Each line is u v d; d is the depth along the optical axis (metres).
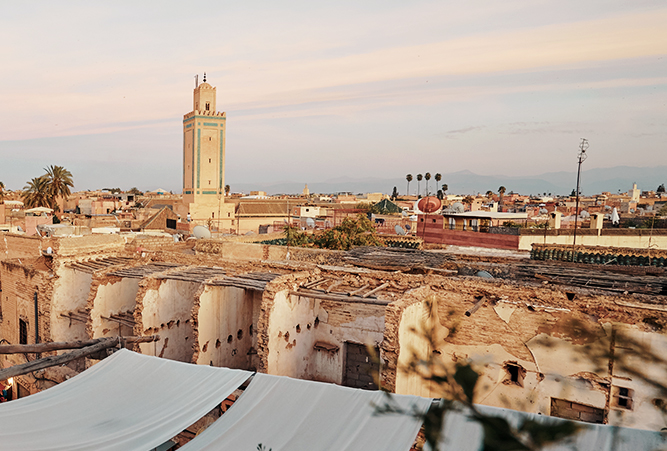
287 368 14.36
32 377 20.27
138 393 10.72
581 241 28.70
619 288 12.88
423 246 27.02
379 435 8.22
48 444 8.62
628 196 89.06
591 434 7.14
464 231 31.02
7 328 24.50
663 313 10.67
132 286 19.67
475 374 3.85
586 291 11.95
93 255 21.80
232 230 69.94
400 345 11.33
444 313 13.66
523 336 12.47
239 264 18.67
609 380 11.13
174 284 17.16
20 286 22.81
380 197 119.69
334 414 9.06
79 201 96.31
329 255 18.78
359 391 9.62
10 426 9.16
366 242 28.36
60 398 10.62
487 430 3.53
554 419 6.83
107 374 11.73
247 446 8.61
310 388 10.02
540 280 14.81
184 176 77.00
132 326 18.91
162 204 90.56
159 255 21.33
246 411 9.64
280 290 13.70
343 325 15.73
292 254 19.86
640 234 28.67
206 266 18.52
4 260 24.33
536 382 12.24
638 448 6.77
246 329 17.19
